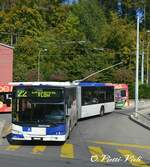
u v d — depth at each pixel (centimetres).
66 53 9656
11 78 6844
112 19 11238
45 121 2348
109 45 10469
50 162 1809
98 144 2458
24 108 2364
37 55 9344
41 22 10325
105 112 4662
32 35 9988
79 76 9369
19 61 9088
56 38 10006
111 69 9675
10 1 10681
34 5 10538
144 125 3475
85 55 9781
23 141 2539
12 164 1742
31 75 8350
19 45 9406
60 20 10856
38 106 2364
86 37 10944
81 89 3972
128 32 10544
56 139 2353
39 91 2367
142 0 11619
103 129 3284
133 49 10238
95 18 11525
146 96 9231
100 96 4500
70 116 2830
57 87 2366
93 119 4203
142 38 10456
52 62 9469
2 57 6650
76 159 1908
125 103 6556
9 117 4488
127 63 10244
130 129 3300
